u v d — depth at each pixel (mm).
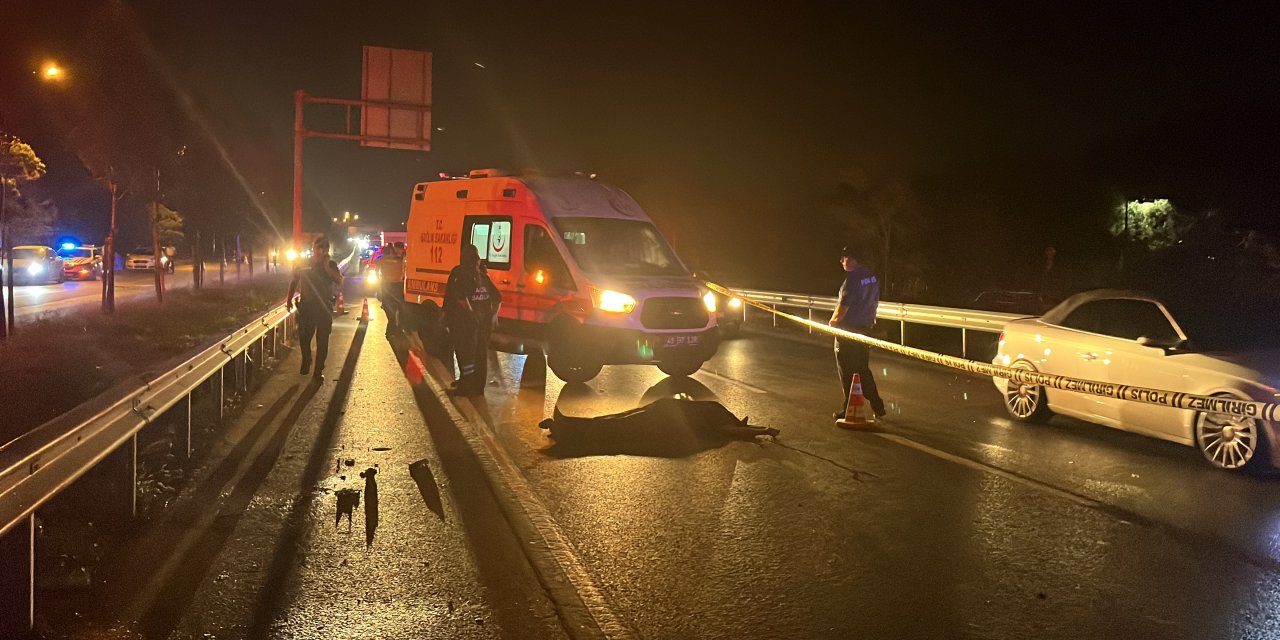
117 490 6355
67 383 10484
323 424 9984
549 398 11867
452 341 11961
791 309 26969
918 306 18156
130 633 4684
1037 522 6793
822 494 7469
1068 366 9914
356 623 4879
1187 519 6895
